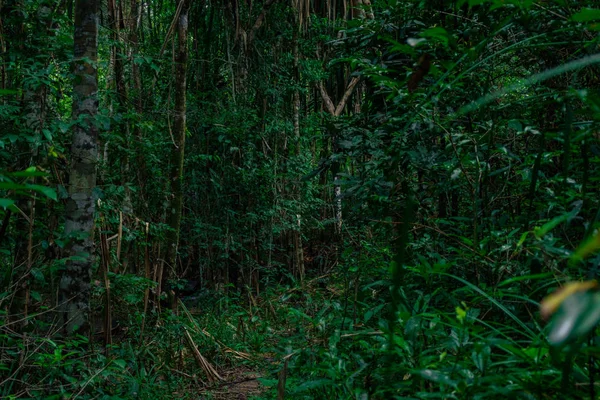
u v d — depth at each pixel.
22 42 3.90
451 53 2.29
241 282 8.10
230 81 7.82
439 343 1.58
